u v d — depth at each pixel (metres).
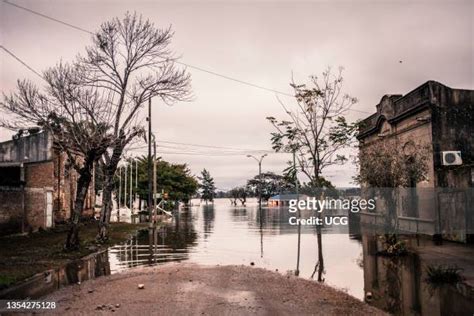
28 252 16.67
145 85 21.36
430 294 9.72
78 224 17.44
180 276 11.96
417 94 22.31
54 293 10.06
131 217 46.50
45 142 22.94
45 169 25.95
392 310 8.52
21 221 23.02
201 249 18.31
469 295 9.55
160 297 9.48
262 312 8.30
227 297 9.47
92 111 18.16
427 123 21.20
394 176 16.31
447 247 16.91
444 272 11.29
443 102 21.02
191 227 30.92
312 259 14.97
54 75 18.06
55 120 18.31
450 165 19.78
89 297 9.59
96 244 19.75
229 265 14.02
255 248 18.31
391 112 25.70
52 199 26.89
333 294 9.73
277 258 15.37
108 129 19.20
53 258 15.48
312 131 16.67
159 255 16.73
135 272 12.81
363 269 12.96
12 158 23.12
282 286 10.57
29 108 17.91
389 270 12.65
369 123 30.02
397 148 17.48
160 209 50.84
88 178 17.77
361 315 8.15
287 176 16.98
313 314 8.20
